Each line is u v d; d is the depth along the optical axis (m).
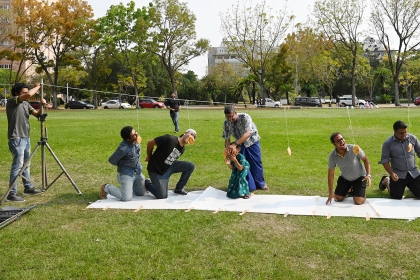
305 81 59.22
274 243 4.53
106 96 66.44
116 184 7.57
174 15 46.56
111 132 16.61
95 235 4.84
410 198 6.12
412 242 4.50
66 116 28.55
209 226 5.08
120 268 4.01
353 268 3.94
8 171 8.79
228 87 66.25
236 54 48.59
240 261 4.12
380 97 68.00
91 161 9.87
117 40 46.94
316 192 6.68
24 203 6.34
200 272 3.90
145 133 16.14
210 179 7.78
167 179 6.34
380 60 74.12
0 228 5.07
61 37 46.09
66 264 4.10
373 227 4.95
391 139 6.12
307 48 48.97
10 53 44.66
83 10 46.25
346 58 51.62
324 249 4.34
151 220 5.32
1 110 34.53
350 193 6.37
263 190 6.85
